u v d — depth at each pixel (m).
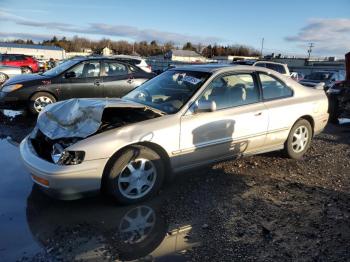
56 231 3.47
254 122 5.00
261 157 5.93
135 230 3.53
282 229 3.61
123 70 9.92
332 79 19.84
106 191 3.97
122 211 3.92
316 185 4.88
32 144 4.32
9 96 8.77
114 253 3.14
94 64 9.58
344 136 8.19
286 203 4.24
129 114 4.52
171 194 4.38
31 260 3.01
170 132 4.21
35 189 4.42
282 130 5.44
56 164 3.71
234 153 4.92
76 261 3.01
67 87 9.20
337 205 4.23
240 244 3.32
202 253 3.17
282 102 5.43
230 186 4.69
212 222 3.72
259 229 3.60
